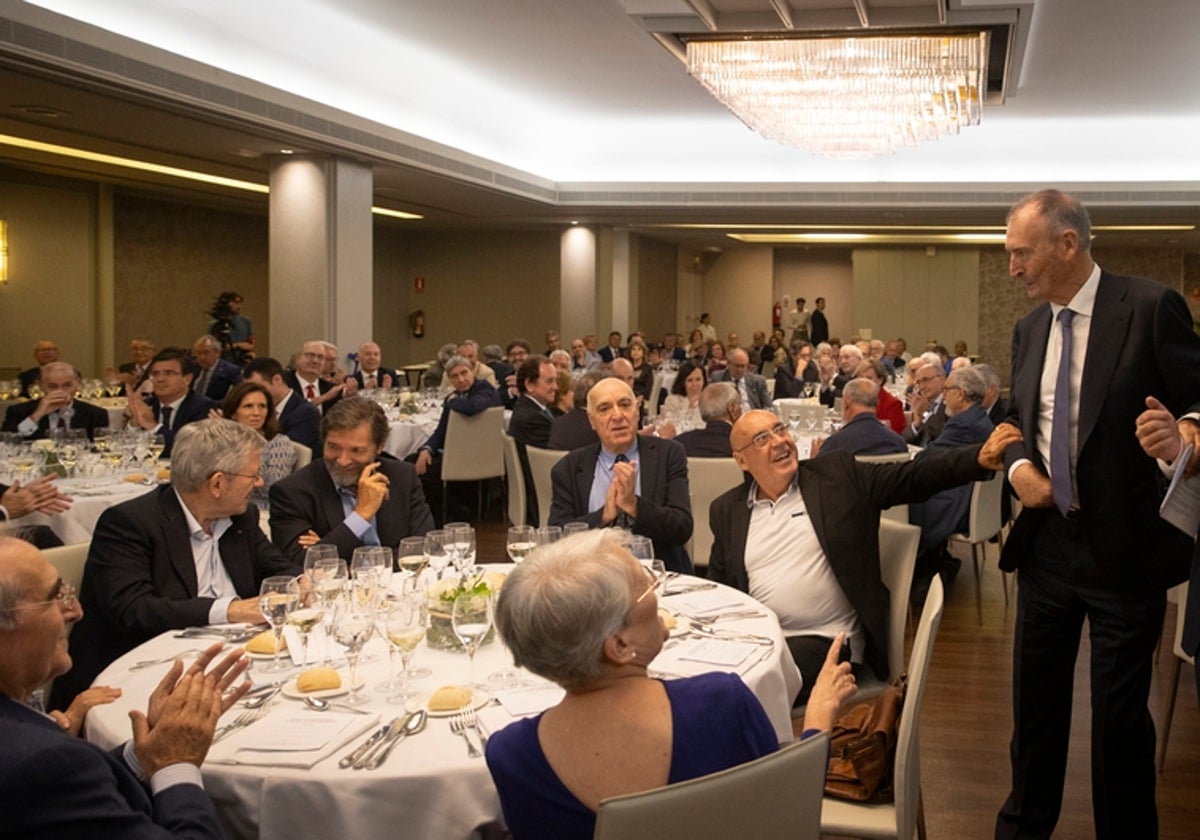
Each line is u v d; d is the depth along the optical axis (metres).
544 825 1.48
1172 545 2.49
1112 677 2.55
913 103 7.36
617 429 3.83
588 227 16.03
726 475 4.85
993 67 7.36
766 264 21.95
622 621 1.51
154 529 2.83
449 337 18.05
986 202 12.65
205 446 2.84
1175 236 17.73
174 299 13.76
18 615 1.57
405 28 8.27
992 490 5.22
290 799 1.79
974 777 3.44
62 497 4.20
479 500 7.73
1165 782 3.42
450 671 2.31
